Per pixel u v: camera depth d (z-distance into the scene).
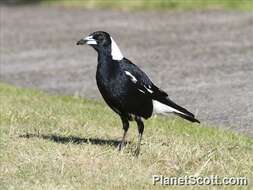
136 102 11.89
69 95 18.36
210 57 22.22
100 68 11.90
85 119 14.77
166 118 15.51
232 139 13.33
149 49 23.84
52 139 12.84
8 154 11.73
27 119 14.52
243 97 17.33
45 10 32.34
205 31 26.08
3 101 16.55
